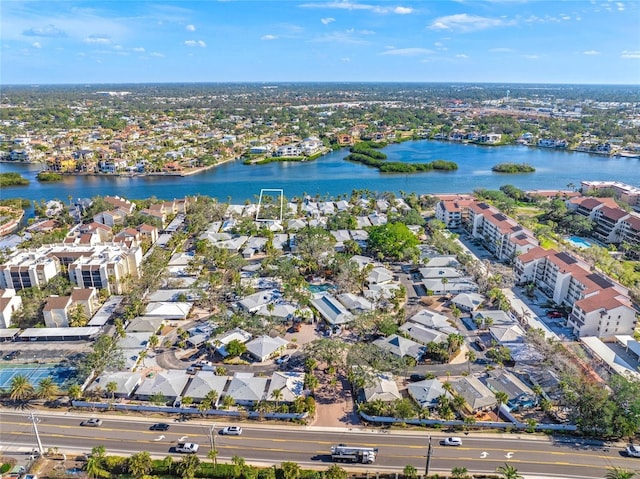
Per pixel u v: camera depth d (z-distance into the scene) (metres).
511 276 197.12
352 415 119.88
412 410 116.06
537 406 123.00
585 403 113.19
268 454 106.94
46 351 147.25
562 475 100.75
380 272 195.50
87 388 128.12
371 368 129.12
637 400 111.12
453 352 145.00
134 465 98.56
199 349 149.38
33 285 178.38
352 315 162.50
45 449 108.25
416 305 177.62
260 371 137.88
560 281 174.00
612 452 107.31
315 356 137.00
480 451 107.62
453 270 198.50
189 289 184.50
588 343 146.38
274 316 163.62
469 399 121.44
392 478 100.00
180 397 124.44
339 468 97.12
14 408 122.50
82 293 166.50
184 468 98.12
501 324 158.50
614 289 156.12
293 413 118.06
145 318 162.38
